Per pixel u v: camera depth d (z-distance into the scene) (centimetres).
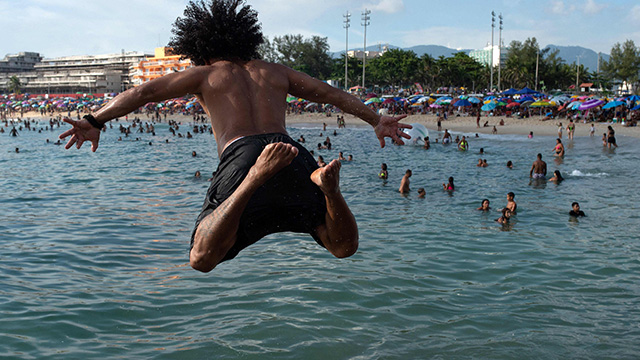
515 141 4228
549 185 2186
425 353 749
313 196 264
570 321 858
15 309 896
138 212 1716
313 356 743
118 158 3509
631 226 1470
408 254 1221
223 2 307
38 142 5025
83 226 1516
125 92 279
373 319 866
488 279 1056
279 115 288
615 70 10950
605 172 2536
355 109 306
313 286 1012
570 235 1383
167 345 777
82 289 1001
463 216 1612
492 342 783
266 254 1228
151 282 1043
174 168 2917
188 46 310
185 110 9481
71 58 18212
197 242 245
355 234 267
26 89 16800
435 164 2916
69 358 733
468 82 10081
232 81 287
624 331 817
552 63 10319
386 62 10219
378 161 3073
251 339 794
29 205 1850
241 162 260
